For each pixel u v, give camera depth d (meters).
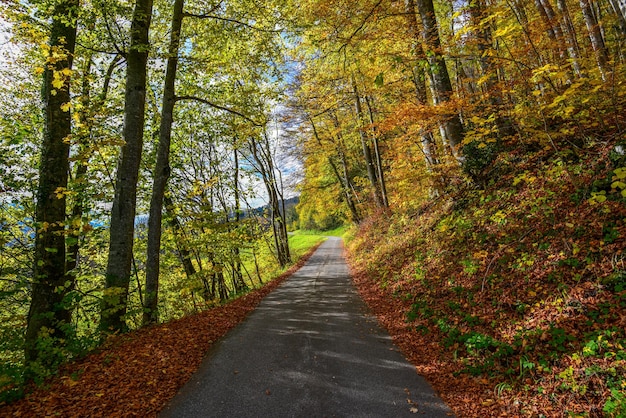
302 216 54.31
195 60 9.48
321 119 25.19
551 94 6.64
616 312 4.08
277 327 7.64
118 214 7.67
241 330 7.59
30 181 9.29
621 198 5.41
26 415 4.01
